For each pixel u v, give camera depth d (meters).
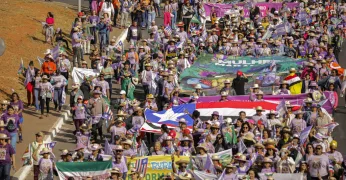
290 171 68.06
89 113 82.94
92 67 99.44
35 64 107.81
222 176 65.25
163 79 91.06
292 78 93.44
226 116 84.50
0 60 104.50
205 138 73.00
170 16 128.38
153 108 85.12
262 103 85.06
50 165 69.00
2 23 118.88
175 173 67.62
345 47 126.38
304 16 130.25
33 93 93.00
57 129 87.44
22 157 71.50
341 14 132.12
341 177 68.19
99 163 68.50
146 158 70.31
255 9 133.88
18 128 81.12
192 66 102.50
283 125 78.38
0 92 95.00
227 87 90.50
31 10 129.62
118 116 78.06
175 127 77.06
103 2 128.25
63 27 125.00
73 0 146.62
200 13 133.00
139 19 125.12
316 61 97.94
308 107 80.56
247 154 70.19
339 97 100.75
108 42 115.88
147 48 105.00
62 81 92.12
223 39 109.94
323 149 72.31
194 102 85.62
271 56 105.31
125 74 94.56
